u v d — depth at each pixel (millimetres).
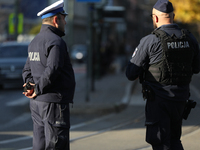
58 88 12109
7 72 42969
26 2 133375
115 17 44875
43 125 12500
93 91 40219
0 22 132750
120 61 72438
